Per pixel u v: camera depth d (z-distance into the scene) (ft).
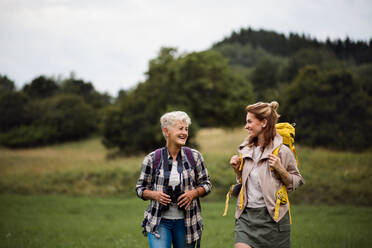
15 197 50.49
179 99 121.60
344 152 82.89
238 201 10.68
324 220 29.86
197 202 11.36
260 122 10.37
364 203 42.70
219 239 21.71
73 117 192.44
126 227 27.04
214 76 128.36
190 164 11.25
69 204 43.55
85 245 20.39
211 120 134.31
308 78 102.12
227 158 64.80
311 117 94.68
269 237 9.93
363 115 92.07
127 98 126.21
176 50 133.59
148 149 117.39
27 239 21.88
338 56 312.09
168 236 10.87
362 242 19.79
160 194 10.50
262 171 10.14
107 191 54.39
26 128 183.01
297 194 45.83
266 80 263.70
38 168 73.31
